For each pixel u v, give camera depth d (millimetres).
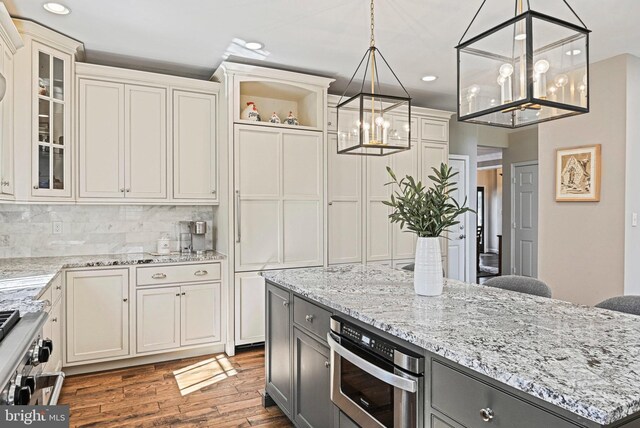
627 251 3695
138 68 3959
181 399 2875
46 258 3531
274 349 2691
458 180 5828
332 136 4281
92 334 3281
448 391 1340
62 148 3229
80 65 3396
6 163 2713
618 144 3732
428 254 2078
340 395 1909
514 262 7500
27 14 2838
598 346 1312
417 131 4832
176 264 3578
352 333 1805
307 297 2215
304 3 2715
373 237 4523
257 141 3820
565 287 4129
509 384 1087
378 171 4562
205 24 3025
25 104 2904
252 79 3789
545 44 1601
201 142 3896
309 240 4059
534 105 1620
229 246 3711
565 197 4113
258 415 2662
